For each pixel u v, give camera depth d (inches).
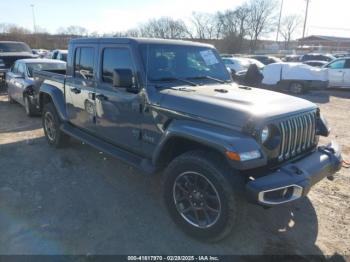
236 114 107.5
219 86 146.9
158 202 147.5
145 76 135.0
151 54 140.4
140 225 128.7
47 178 171.5
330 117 348.8
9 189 157.9
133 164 139.4
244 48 2365.9
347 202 149.6
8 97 417.4
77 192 155.9
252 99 122.2
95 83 164.2
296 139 120.2
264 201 101.3
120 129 151.6
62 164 190.7
